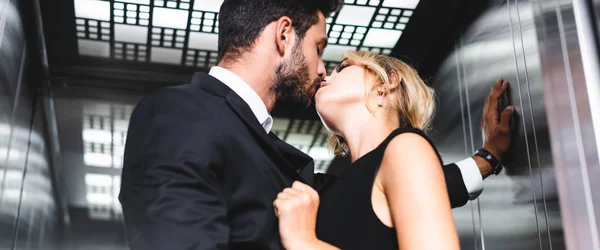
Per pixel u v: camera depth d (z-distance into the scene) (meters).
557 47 1.69
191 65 2.74
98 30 2.53
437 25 2.57
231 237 1.37
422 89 1.79
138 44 2.62
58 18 2.42
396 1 2.45
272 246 1.40
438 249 1.25
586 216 1.54
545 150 1.75
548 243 1.74
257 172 1.43
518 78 1.95
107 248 2.78
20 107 2.31
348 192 1.48
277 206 1.41
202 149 1.34
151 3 2.41
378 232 1.40
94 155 2.84
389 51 2.75
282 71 1.64
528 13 1.87
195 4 2.43
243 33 1.64
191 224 1.23
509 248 2.01
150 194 1.29
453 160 2.50
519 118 1.95
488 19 2.19
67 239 2.76
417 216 1.29
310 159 1.60
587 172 1.54
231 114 1.47
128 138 1.43
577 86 1.60
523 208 1.90
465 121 2.38
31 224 2.47
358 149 1.73
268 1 1.65
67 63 2.65
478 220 2.28
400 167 1.36
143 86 2.76
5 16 2.01
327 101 1.78
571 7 1.63
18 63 2.27
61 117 2.77
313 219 1.42
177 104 1.43
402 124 1.76
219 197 1.32
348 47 2.73
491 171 2.09
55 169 2.79
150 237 1.23
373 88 1.75
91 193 2.83
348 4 2.48
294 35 1.67
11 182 2.16
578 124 1.58
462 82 2.44
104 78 2.71
